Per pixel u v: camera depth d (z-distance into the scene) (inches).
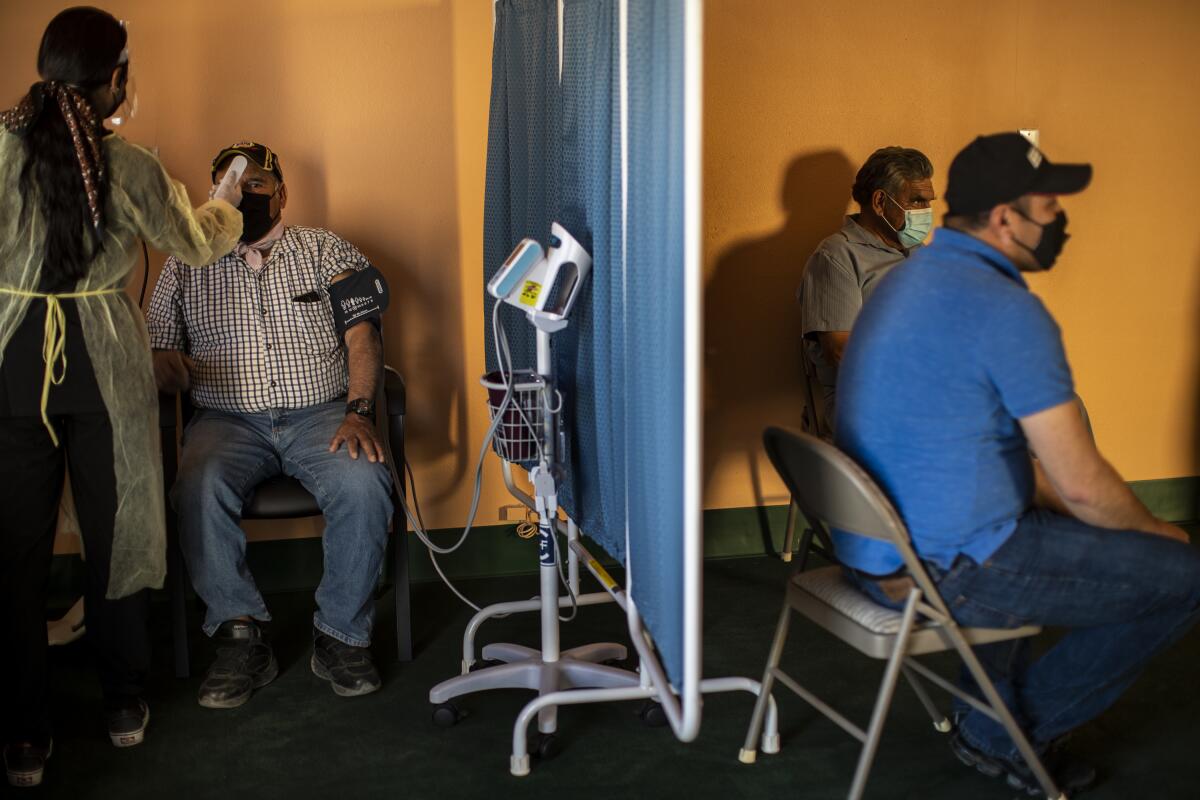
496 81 121.5
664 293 72.2
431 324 137.8
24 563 92.8
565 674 105.3
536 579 141.6
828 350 128.7
